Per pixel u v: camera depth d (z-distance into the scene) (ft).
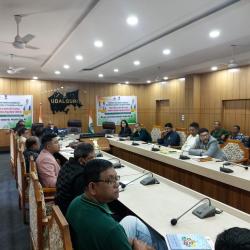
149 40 14.47
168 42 14.57
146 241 5.14
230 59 19.56
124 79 31.50
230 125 23.81
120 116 33.86
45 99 30.22
